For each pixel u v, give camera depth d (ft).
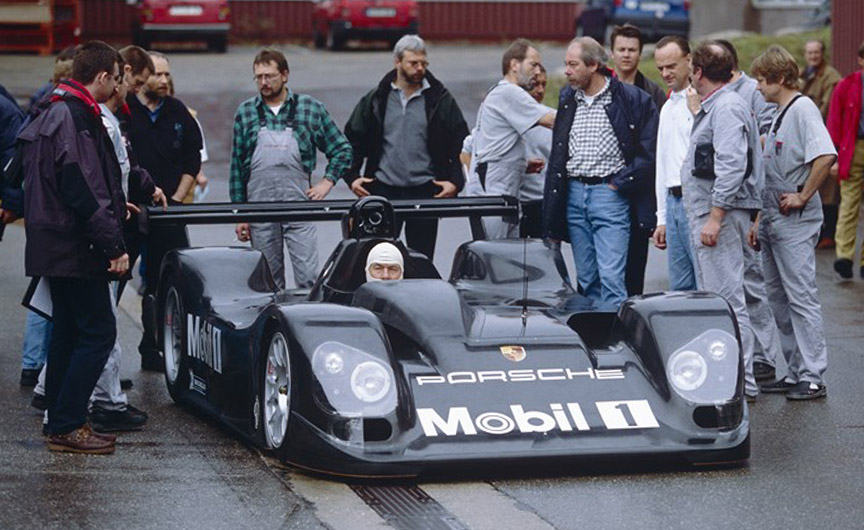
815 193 33.60
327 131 38.63
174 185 38.50
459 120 39.58
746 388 32.94
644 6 118.21
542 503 24.22
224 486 25.39
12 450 28.19
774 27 143.02
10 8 115.44
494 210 33.76
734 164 31.78
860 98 48.70
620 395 26.35
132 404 32.86
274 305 26.81
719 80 32.22
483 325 27.81
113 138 30.50
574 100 36.68
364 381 25.18
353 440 24.91
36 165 27.25
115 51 28.02
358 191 39.29
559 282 32.09
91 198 27.07
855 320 42.45
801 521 23.45
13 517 23.68
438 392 25.86
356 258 29.99
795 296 33.50
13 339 39.88
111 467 26.86
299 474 25.99
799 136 33.55
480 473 25.95
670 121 35.24
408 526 22.97
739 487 25.32
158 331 35.58
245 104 38.34
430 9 142.00
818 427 30.30
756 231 33.27
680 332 26.94
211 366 30.68
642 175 36.24
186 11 119.65
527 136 39.83
